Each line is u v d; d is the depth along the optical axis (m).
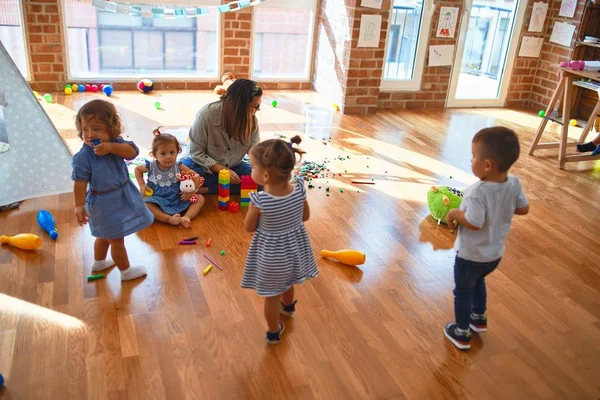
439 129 5.22
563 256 3.06
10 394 1.88
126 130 4.36
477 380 2.10
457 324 2.25
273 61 5.93
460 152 4.61
